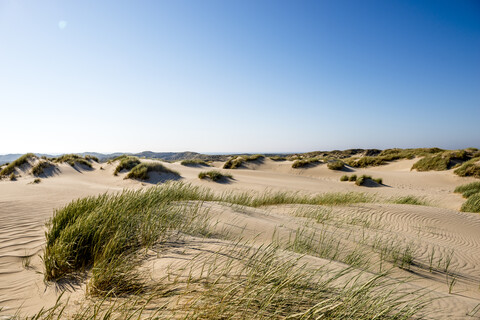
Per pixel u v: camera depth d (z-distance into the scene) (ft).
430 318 7.73
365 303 6.94
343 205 32.78
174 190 24.99
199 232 15.02
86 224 11.59
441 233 24.91
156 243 12.23
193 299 6.94
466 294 12.51
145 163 60.54
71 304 7.61
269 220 20.39
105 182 53.78
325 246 16.46
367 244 18.54
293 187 56.85
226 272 8.63
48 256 10.14
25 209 20.58
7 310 7.34
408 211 31.19
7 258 11.18
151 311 6.62
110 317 6.41
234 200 30.37
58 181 46.16
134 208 16.43
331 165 90.84
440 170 85.71
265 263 9.18
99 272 8.57
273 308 6.79
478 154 90.84
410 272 14.69
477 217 31.83
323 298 7.49
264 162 104.53
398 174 82.53
